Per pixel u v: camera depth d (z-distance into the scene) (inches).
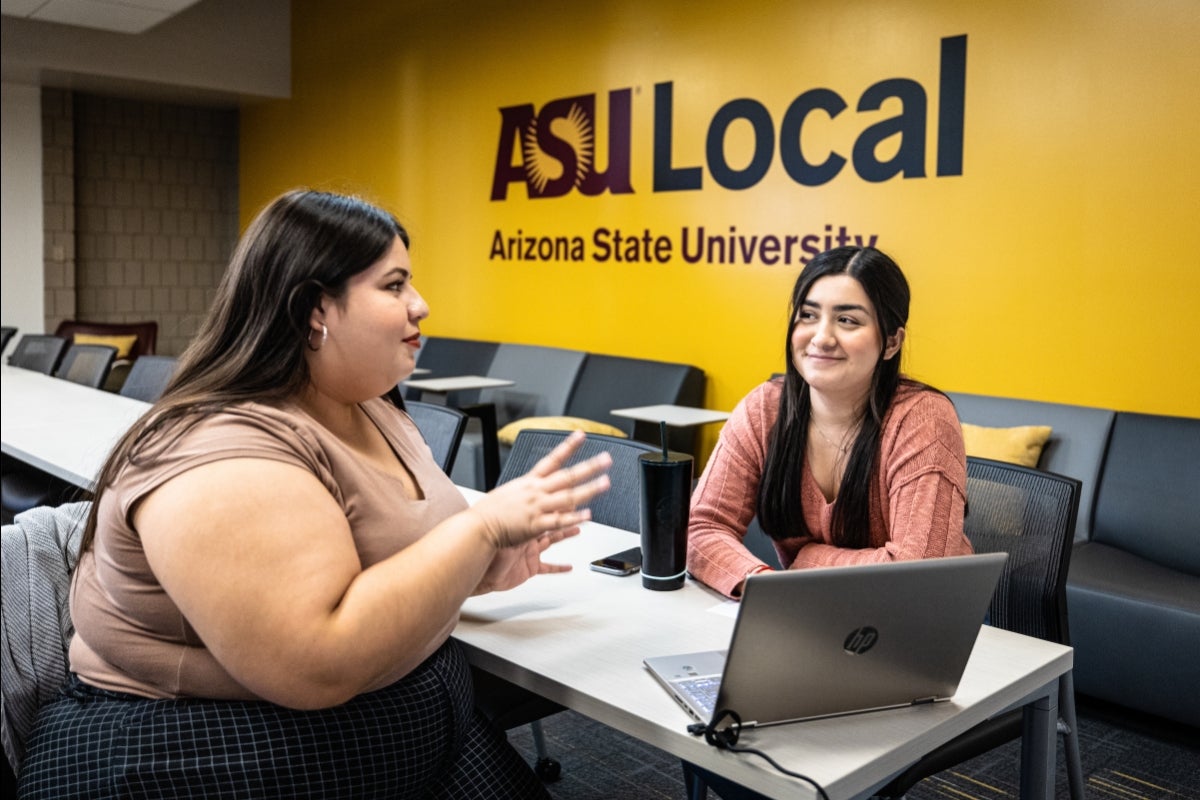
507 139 248.8
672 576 70.1
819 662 48.8
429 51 270.2
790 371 74.7
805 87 187.6
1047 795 61.2
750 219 198.8
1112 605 116.3
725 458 77.6
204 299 363.3
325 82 310.0
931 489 70.4
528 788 62.6
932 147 170.7
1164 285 146.3
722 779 63.0
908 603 49.0
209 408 48.4
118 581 49.3
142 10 260.2
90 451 120.0
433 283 275.0
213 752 49.1
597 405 217.0
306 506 46.4
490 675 77.7
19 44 280.5
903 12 172.7
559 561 76.7
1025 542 81.8
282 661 44.4
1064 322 157.2
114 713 50.8
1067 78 154.2
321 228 51.1
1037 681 58.3
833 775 45.3
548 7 235.6
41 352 231.3
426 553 48.1
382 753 52.1
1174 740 113.6
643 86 216.2
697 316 210.5
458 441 108.4
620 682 54.7
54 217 323.6
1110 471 140.8
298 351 51.6
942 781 102.3
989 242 165.0
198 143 356.2
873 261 71.1
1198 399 144.0
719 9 200.5
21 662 61.0
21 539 62.9
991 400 156.9
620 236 224.2
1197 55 140.7
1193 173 142.3
